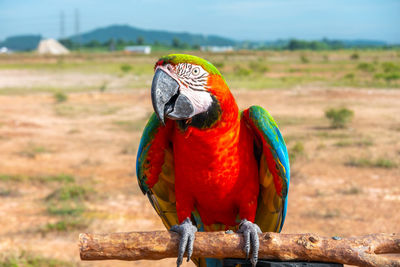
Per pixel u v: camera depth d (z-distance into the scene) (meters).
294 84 36.53
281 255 2.69
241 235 2.83
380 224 8.87
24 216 9.70
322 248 2.60
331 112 19.67
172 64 3.01
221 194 3.38
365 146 15.56
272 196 3.58
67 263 7.28
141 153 3.48
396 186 11.25
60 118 23.36
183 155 3.27
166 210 3.86
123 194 11.18
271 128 3.26
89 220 9.30
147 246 2.77
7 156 15.24
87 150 16.19
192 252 2.83
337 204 10.07
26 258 7.38
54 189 11.61
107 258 2.75
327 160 13.84
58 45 151.25
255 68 53.06
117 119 23.06
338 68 57.72
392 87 33.00
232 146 3.22
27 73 53.03
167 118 3.24
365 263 2.54
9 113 24.36
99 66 68.25
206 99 3.03
